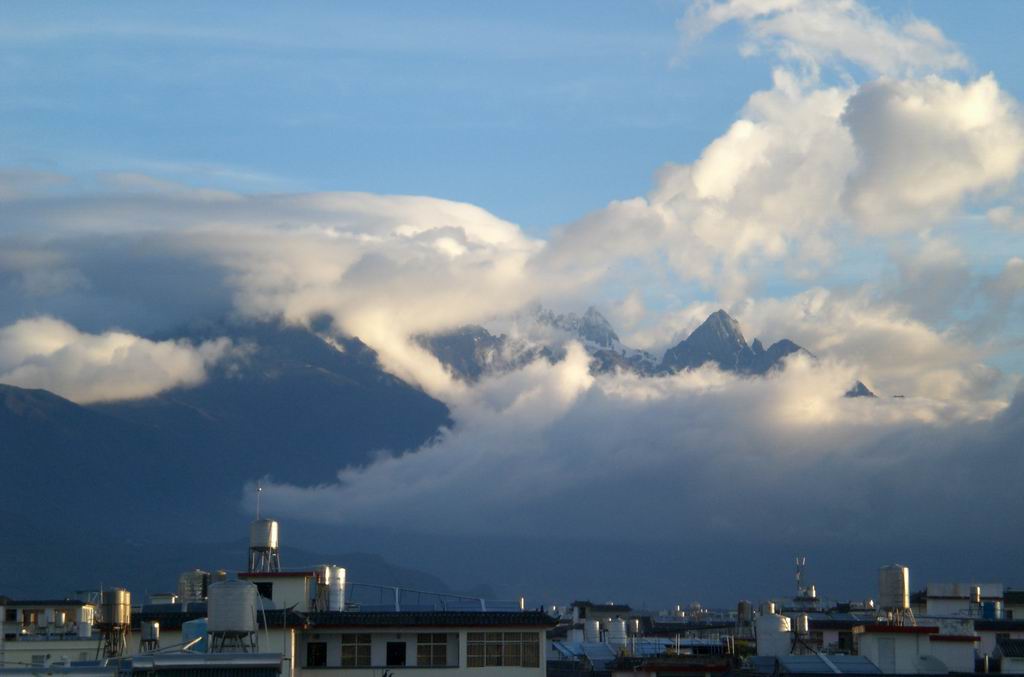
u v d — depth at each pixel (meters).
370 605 101.00
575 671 96.44
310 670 89.19
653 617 176.12
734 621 151.88
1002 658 93.00
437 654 90.31
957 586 130.50
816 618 110.62
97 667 68.06
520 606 101.12
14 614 129.50
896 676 79.94
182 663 66.62
